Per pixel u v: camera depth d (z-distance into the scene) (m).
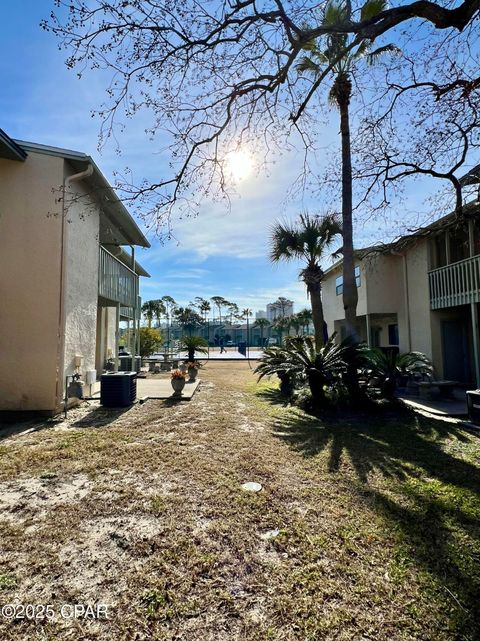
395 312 12.37
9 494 3.34
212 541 2.58
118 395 7.61
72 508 3.06
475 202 6.29
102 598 2.02
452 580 2.17
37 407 6.77
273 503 3.18
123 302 11.87
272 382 12.16
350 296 8.10
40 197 6.96
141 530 2.72
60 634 1.77
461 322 10.84
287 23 3.42
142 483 3.61
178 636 1.76
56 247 6.98
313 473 3.91
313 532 2.71
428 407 7.71
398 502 3.22
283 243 10.92
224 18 3.42
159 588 2.10
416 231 6.54
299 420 6.49
